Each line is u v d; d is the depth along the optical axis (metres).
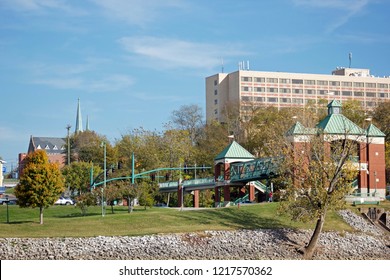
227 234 87.88
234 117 190.25
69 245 79.62
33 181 94.06
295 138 104.94
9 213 113.31
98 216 98.75
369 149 115.50
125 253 79.88
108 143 189.12
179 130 181.50
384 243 91.25
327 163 86.81
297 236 89.94
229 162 126.69
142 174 127.25
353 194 111.25
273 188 126.12
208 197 149.50
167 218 95.25
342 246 88.62
